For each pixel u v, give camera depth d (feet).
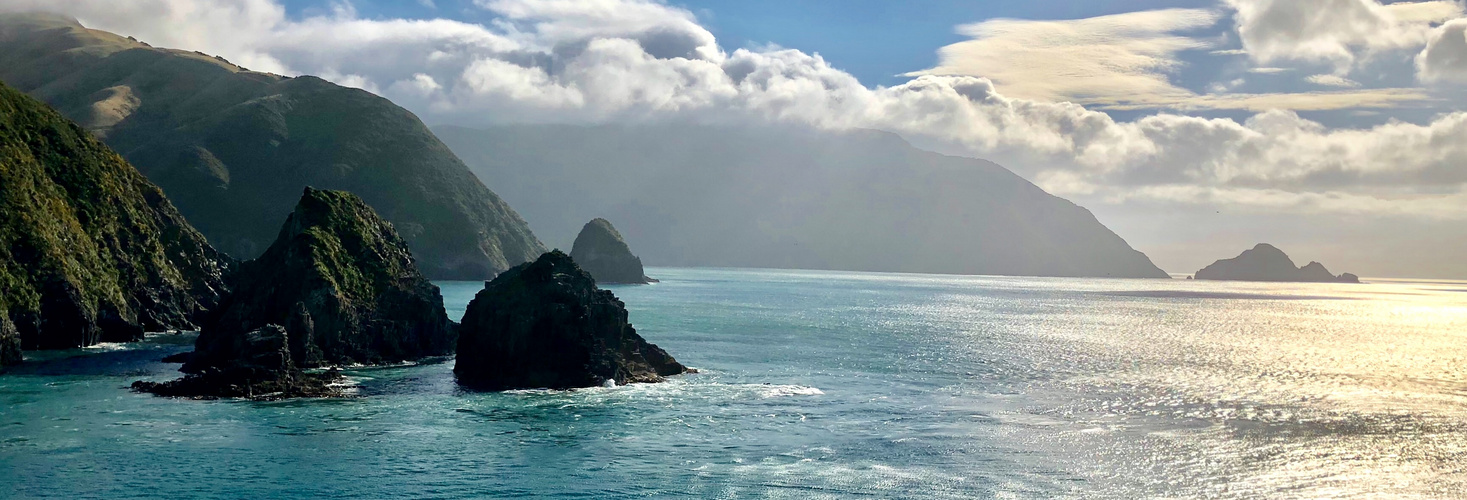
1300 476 199.21
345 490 184.75
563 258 315.99
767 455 211.61
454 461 204.54
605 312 307.78
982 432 234.79
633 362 312.50
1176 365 371.56
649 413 253.44
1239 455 214.28
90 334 380.58
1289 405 273.75
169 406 251.80
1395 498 186.50
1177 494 187.21
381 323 357.00
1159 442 225.56
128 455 203.92
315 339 334.24
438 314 379.35
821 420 247.29
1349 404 276.00
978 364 363.97
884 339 466.29
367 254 377.50
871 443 223.10
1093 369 353.10
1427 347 474.08
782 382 308.60
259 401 261.24
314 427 231.91
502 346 301.63
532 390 287.07
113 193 479.82
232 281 544.62
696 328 511.81
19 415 238.07
